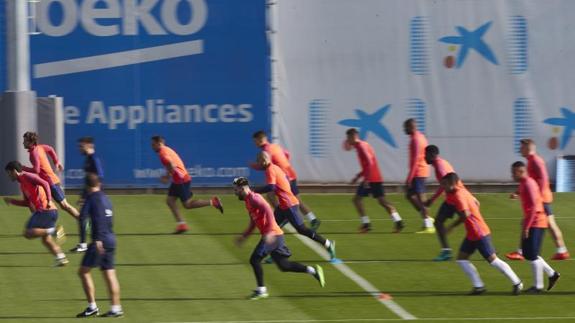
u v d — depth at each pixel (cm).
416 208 8281
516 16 10231
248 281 6575
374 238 8044
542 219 6272
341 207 9494
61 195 7812
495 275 6794
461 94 10256
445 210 7156
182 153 10112
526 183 6247
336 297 6159
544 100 10288
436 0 10175
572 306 5959
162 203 9606
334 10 10144
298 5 10119
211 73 10081
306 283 6531
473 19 10212
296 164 10225
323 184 10256
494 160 10319
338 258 7300
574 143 10331
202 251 7488
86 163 8081
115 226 8469
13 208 9188
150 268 6931
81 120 10012
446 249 7188
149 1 10006
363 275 6762
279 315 5709
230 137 10119
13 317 5650
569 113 10288
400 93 10231
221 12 10050
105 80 10019
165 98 10062
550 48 10262
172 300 6062
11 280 6562
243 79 10100
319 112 10194
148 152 10088
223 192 10144
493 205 9644
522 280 6650
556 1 10231
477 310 5847
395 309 5859
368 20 10175
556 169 10338
